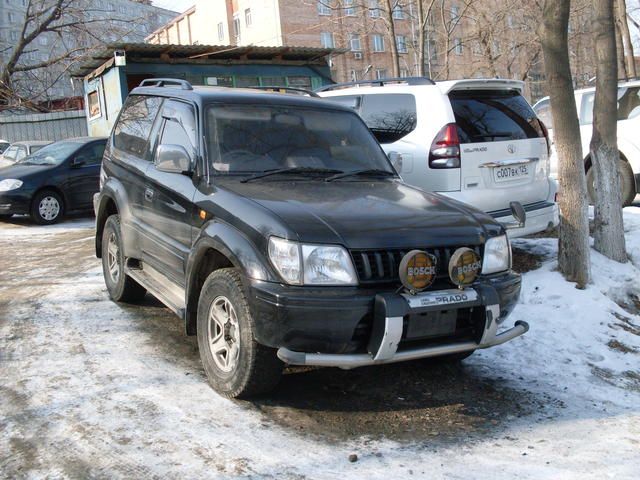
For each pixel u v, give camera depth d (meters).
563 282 6.36
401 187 4.77
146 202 5.20
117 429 3.64
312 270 3.58
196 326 4.46
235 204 4.03
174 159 4.51
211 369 4.14
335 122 5.29
